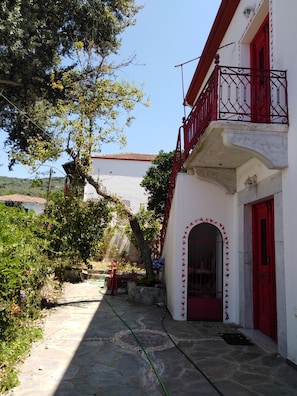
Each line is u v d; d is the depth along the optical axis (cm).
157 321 626
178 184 673
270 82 483
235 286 634
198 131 546
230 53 685
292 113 425
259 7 531
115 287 993
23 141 1264
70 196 868
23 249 511
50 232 791
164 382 346
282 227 439
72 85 951
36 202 2617
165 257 859
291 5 435
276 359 423
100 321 614
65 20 1133
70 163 991
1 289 440
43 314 650
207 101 491
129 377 357
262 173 518
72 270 1159
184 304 643
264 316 549
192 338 517
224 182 649
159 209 1404
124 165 2084
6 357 374
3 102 1145
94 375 359
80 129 835
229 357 430
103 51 986
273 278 519
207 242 698
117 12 1215
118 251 1576
